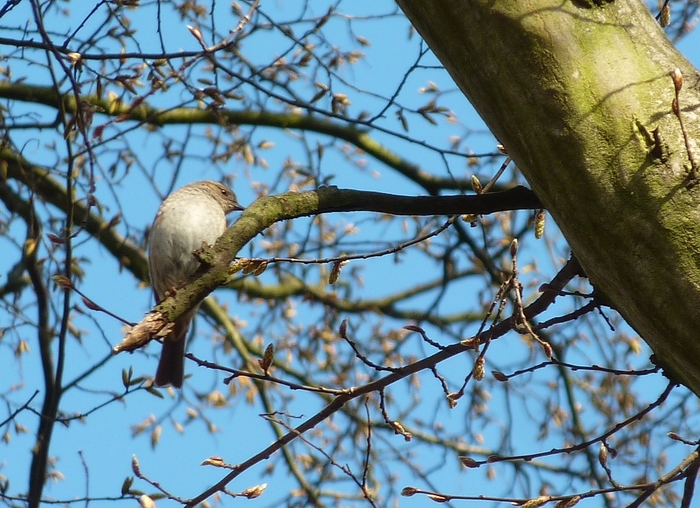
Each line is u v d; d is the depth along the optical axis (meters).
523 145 5.57
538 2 5.50
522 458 6.57
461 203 7.15
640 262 5.18
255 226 6.54
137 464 6.64
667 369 6.64
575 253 5.96
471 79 5.77
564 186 5.38
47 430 10.01
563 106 5.36
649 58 5.43
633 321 5.71
